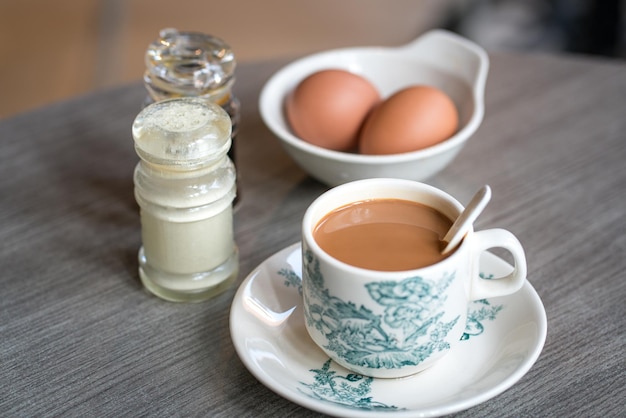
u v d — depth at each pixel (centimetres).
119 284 54
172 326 52
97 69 131
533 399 48
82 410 48
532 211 58
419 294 45
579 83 70
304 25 145
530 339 48
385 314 46
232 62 55
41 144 64
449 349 48
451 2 142
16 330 52
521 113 67
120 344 51
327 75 60
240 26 144
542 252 55
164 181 51
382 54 64
